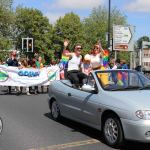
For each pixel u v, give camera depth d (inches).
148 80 376.8
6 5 2787.9
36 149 320.8
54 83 453.1
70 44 3272.6
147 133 299.3
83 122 380.2
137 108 304.3
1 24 2815.0
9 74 754.8
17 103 598.2
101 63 513.3
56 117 444.5
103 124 343.0
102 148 324.2
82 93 381.4
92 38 3257.9
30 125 420.2
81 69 502.9
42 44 3316.9
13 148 324.2
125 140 318.0
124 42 1334.9
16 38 3403.1
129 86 360.8
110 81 363.6
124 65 832.9
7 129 397.7
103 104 337.7
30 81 754.8
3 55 2623.0
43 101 625.9
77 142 344.8
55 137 364.2
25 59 791.7
